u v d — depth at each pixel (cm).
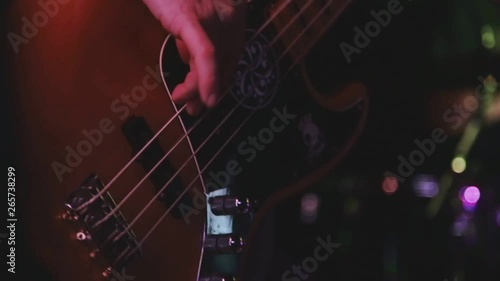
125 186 112
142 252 113
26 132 106
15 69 107
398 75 255
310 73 145
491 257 242
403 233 261
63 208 108
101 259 110
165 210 116
